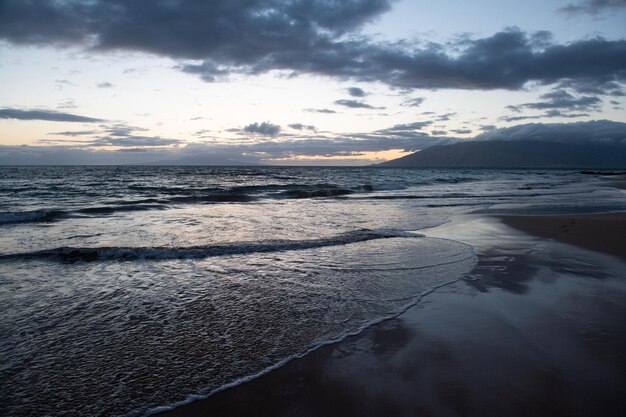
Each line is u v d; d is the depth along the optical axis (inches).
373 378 137.1
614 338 168.6
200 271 278.5
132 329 179.6
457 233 442.9
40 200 851.4
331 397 125.8
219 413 118.0
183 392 129.1
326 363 148.1
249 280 257.4
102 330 178.1
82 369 143.3
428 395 126.0
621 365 144.8
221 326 183.5
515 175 3361.2
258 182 1756.9
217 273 273.4
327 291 234.8
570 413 115.8
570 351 156.1
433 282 253.1
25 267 284.4
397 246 366.9
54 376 138.2
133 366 145.9
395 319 191.5
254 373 140.9
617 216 574.2
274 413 117.7
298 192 1092.5
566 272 276.7
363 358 151.9
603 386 130.3
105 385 132.8
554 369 141.6
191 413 118.0
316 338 170.6
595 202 847.7
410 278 262.4
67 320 189.5
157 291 234.1
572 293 229.8
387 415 115.7
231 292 232.5
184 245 363.9
